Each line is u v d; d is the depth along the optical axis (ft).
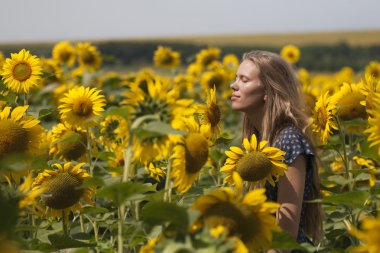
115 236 23.77
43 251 21.65
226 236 17.01
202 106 26.45
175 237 16.38
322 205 30.35
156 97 18.67
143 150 18.63
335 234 28.35
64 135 31.24
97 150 32.60
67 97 30.14
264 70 28.43
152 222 17.43
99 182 19.62
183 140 19.76
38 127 24.04
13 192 18.58
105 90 53.83
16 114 23.89
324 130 30.12
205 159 20.11
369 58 345.72
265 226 17.75
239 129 56.70
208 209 17.78
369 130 20.01
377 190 25.67
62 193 25.20
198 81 72.18
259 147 25.29
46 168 24.40
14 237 16.96
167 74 80.23
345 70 106.73
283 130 27.61
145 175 29.78
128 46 230.27
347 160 31.83
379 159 24.39
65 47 67.62
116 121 30.09
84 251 21.77
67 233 26.02
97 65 67.82
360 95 32.53
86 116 29.86
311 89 59.47
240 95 28.81
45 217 26.73
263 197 17.52
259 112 29.04
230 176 25.13
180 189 20.10
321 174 32.73
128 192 18.57
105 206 25.55
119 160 30.27
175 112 18.57
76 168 25.94
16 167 18.42
